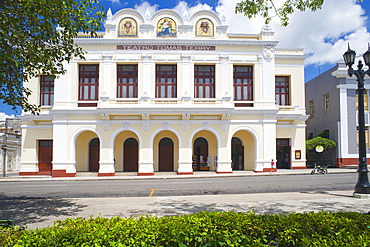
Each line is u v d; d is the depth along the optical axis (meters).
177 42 25.42
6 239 4.41
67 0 9.80
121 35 25.69
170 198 11.52
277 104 28.48
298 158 27.86
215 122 25.28
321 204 9.89
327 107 33.28
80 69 25.86
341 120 30.28
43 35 9.80
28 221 8.13
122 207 9.90
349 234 4.69
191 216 5.44
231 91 25.78
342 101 30.42
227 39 25.83
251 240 4.70
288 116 27.14
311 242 4.43
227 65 25.84
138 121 24.88
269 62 26.34
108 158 24.58
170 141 27.45
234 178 21.30
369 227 4.98
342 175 22.58
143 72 25.28
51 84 26.52
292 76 28.39
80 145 26.94
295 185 15.93
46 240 4.28
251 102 25.84
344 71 30.03
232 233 4.76
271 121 25.83
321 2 9.63
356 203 10.06
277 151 29.59
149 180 21.00
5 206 10.41
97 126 24.86
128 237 4.47
